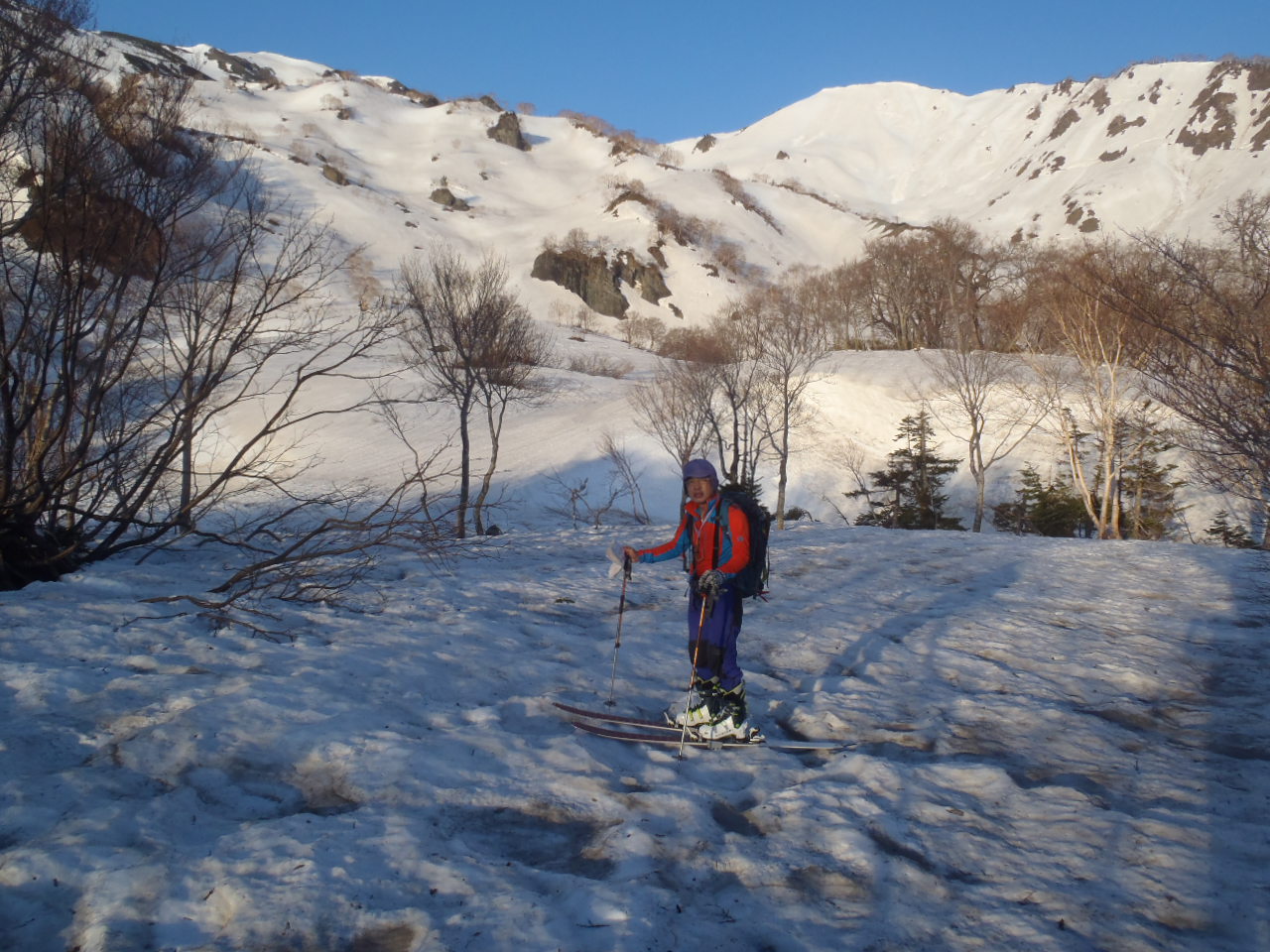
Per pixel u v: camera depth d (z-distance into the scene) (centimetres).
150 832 388
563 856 399
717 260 13975
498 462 4047
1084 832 424
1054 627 877
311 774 461
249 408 4472
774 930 337
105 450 1118
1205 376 774
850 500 3931
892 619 898
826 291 7725
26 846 364
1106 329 2848
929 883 373
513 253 13212
